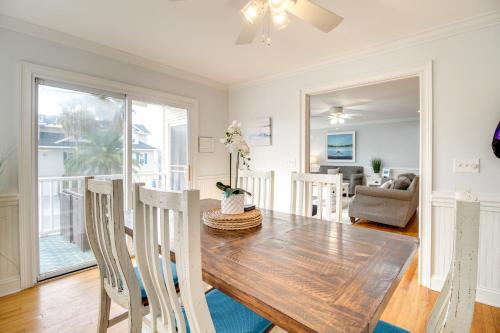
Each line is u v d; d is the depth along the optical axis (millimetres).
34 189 2246
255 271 927
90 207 1348
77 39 2426
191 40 2471
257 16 1562
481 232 2047
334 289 799
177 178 3682
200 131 3656
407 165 7227
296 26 2184
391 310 1950
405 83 3762
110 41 2494
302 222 1633
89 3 1879
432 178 2254
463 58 2113
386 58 2516
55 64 2340
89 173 2674
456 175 2152
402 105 5316
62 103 2473
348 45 2541
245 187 2395
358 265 980
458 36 2129
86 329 1704
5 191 2105
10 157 2125
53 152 2438
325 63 2932
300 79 3199
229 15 2041
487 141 2029
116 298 1278
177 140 3672
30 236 2225
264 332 1074
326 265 979
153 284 966
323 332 606
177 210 751
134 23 2164
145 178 3656
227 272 918
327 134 8602
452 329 583
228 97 4043
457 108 2143
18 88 2141
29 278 2223
